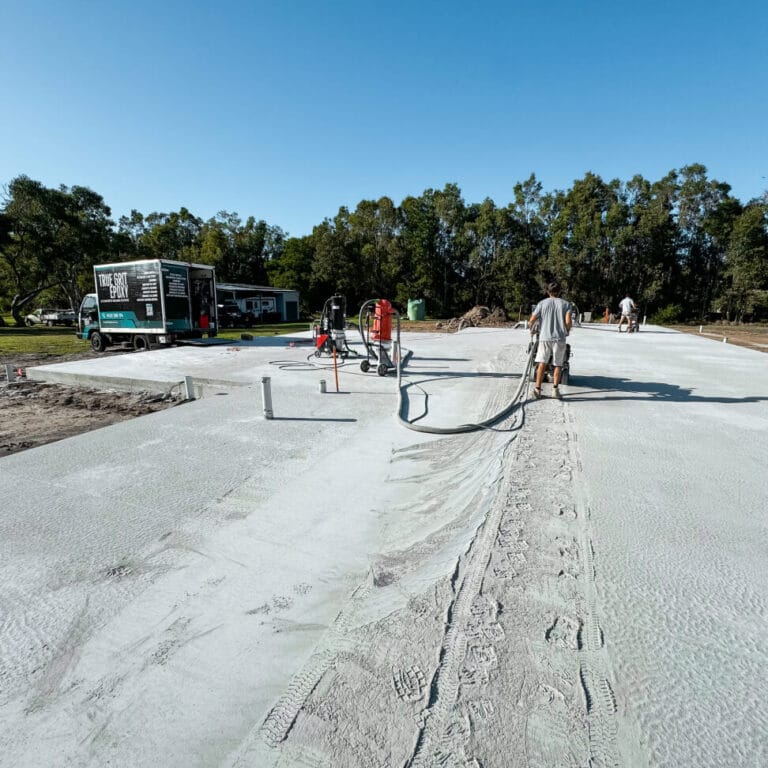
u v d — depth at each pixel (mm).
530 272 43344
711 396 5977
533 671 1601
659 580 2102
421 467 3691
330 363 9352
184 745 1402
